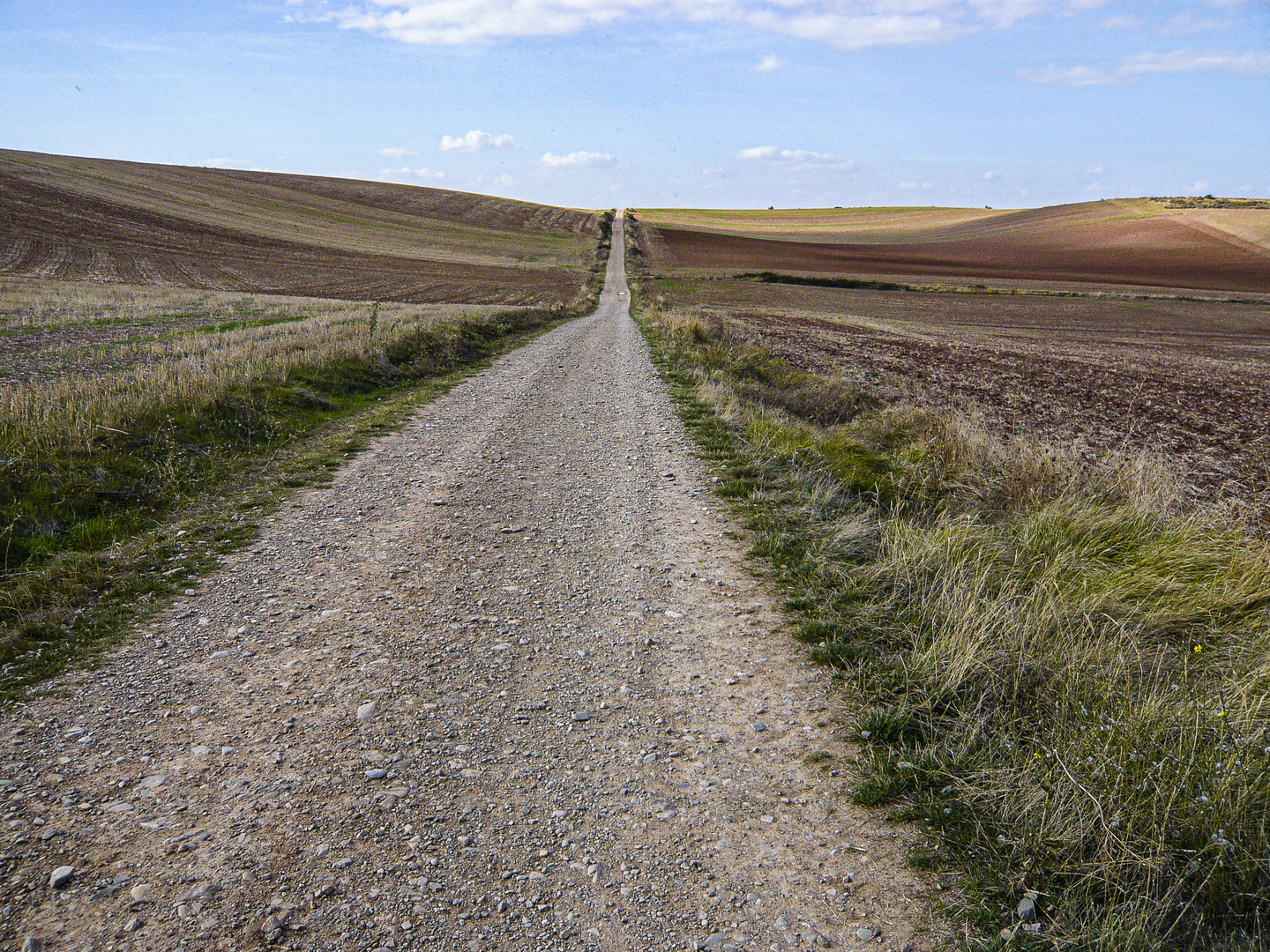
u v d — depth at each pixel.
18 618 4.95
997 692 3.91
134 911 2.74
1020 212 136.88
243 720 3.99
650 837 3.21
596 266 86.44
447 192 136.75
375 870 2.97
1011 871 2.89
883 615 4.95
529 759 3.73
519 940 2.68
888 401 15.70
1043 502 6.81
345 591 5.66
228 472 8.77
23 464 7.25
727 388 14.28
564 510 7.71
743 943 2.68
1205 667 3.95
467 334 23.44
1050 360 27.80
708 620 5.24
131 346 17.80
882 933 2.71
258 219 86.62
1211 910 2.67
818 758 3.71
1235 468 11.06
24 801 3.31
